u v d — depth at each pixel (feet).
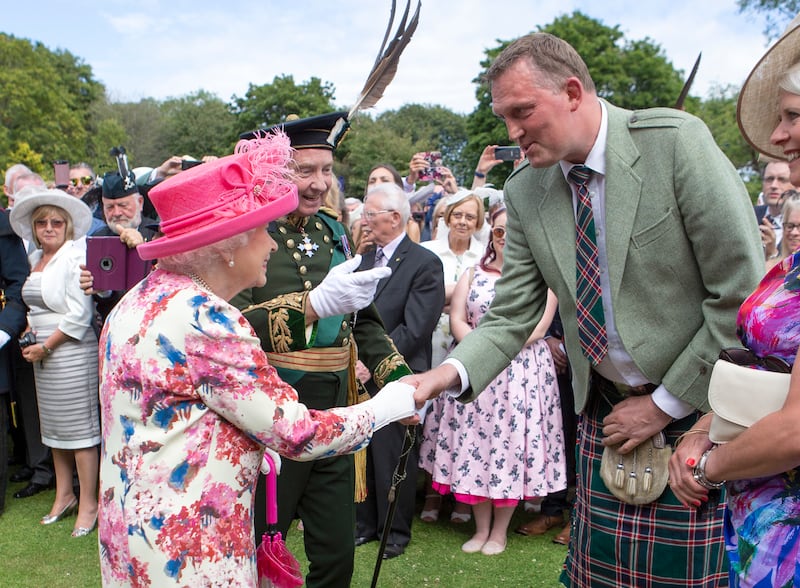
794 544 4.80
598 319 6.98
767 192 16.58
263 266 5.63
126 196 13.83
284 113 112.47
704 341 6.52
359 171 107.34
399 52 7.79
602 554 7.38
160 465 5.05
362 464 8.54
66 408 13.28
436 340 14.44
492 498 12.35
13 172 20.63
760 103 5.75
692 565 6.95
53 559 12.23
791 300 4.91
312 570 8.29
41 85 143.43
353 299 6.83
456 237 15.08
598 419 7.45
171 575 4.98
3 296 13.96
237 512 5.25
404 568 11.87
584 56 102.01
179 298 5.15
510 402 12.43
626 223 6.66
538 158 6.64
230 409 5.08
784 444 4.41
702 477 5.34
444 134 183.42
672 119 6.67
